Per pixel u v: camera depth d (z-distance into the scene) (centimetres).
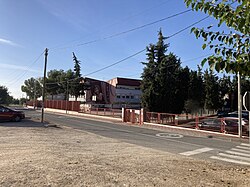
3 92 9162
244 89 3225
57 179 604
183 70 3316
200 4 429
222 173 750
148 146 1349
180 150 1273
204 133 2088
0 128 1919
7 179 592
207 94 3956
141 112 2925
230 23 398
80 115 4534
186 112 3544
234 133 2012
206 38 429
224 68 361
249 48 412
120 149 1151
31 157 852
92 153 995
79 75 7206
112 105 6072
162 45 3209
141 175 673
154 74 3133
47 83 8144
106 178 629
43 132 1731
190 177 678
